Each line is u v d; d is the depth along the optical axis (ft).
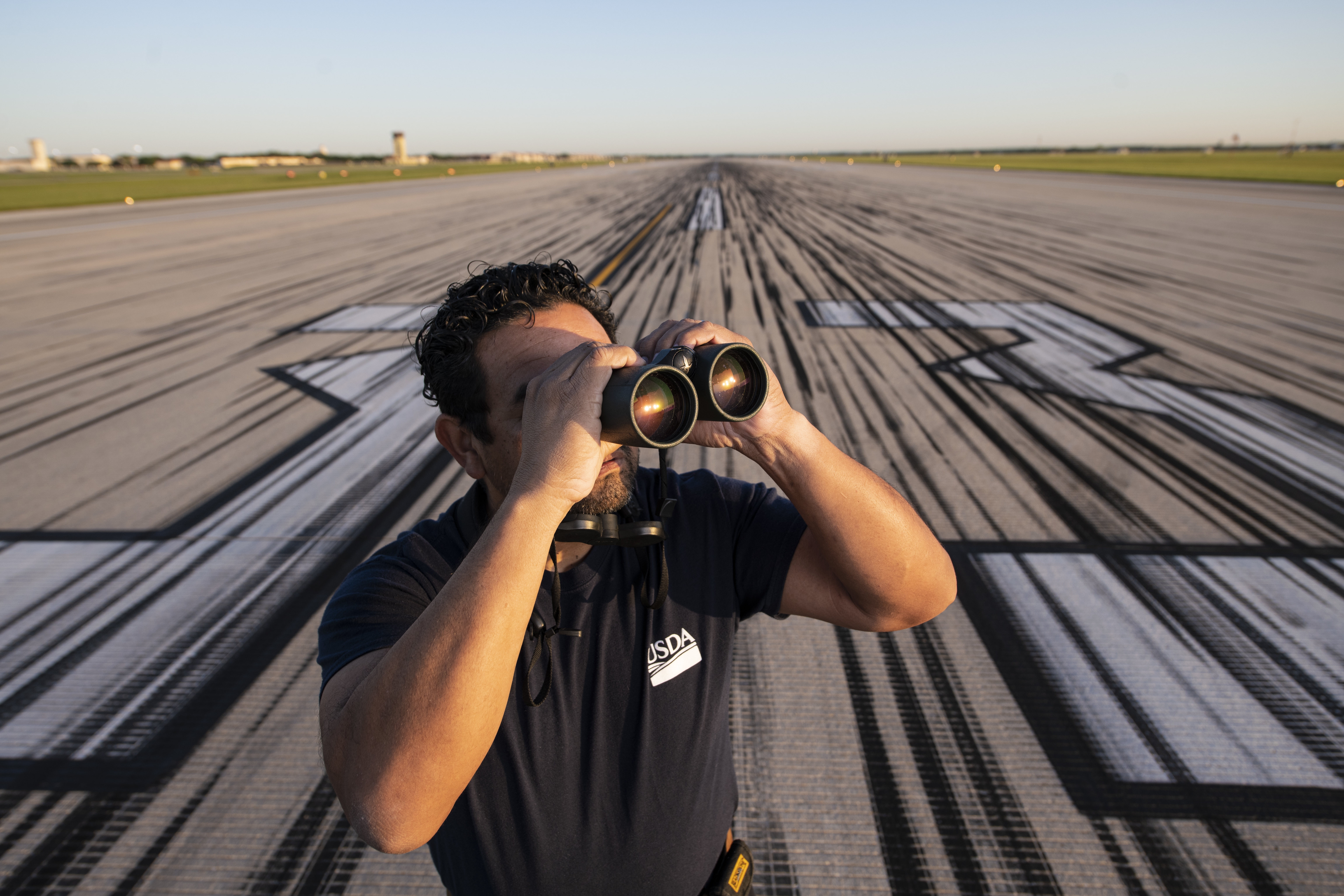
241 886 5.16
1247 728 6.45
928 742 6.34
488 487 2.45
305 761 6.29
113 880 5.22
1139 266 32.32
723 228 49.32
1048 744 6.30
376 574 2.44
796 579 2.71
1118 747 6.25
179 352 20.63
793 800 5.77
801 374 17.24
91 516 10.96
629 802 2.32
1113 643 7.62
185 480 12.21
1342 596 8.39
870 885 5.06
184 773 6.18
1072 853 5.28
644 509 2.53
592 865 2.32
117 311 26.40
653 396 2.18
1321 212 53.31
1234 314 23.07
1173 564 9.05
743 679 7.20
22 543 10.13
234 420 15.08
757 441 2.37
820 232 46.73
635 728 2.36
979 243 40.45
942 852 5.30
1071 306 24.49
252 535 10.28
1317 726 6.47
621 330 22.29
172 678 7.38
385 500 11.30
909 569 2.50
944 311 24.08
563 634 2.33
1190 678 7.09
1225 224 46.98
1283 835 5.39
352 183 131.54
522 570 1.88
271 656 7.69
